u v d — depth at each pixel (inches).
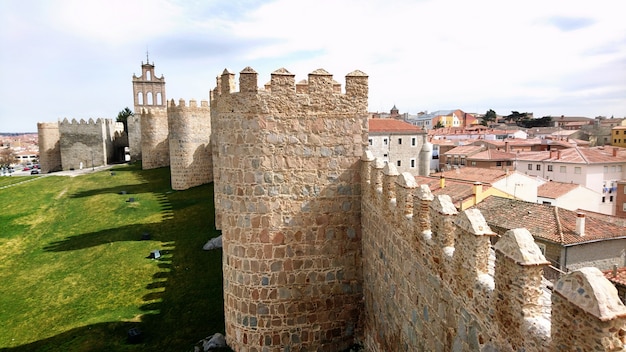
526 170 2431.1
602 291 154.6
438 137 4079.7
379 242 505.4
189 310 839.7
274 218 580.4
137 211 1609.3
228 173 586.2
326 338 603.2
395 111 5236.2
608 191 2098.9
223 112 582.6
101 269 1092.5
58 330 820.6
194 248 1171.9
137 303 892.6
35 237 1464.1
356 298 609.3
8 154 6186.0
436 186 1496.1
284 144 576.1
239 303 595.8
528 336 195.6
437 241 322.3
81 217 1632.6
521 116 6092.5
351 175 597.9
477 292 253.1
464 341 274.4
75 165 2903.5
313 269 594.6
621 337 151.6
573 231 997.2
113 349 718.5
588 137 3846.0
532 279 201.6
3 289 1055.0
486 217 1138.7
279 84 569.9
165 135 2443.4
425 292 352.2
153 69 3934.5
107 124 3014.3
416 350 377.4
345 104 589.3
